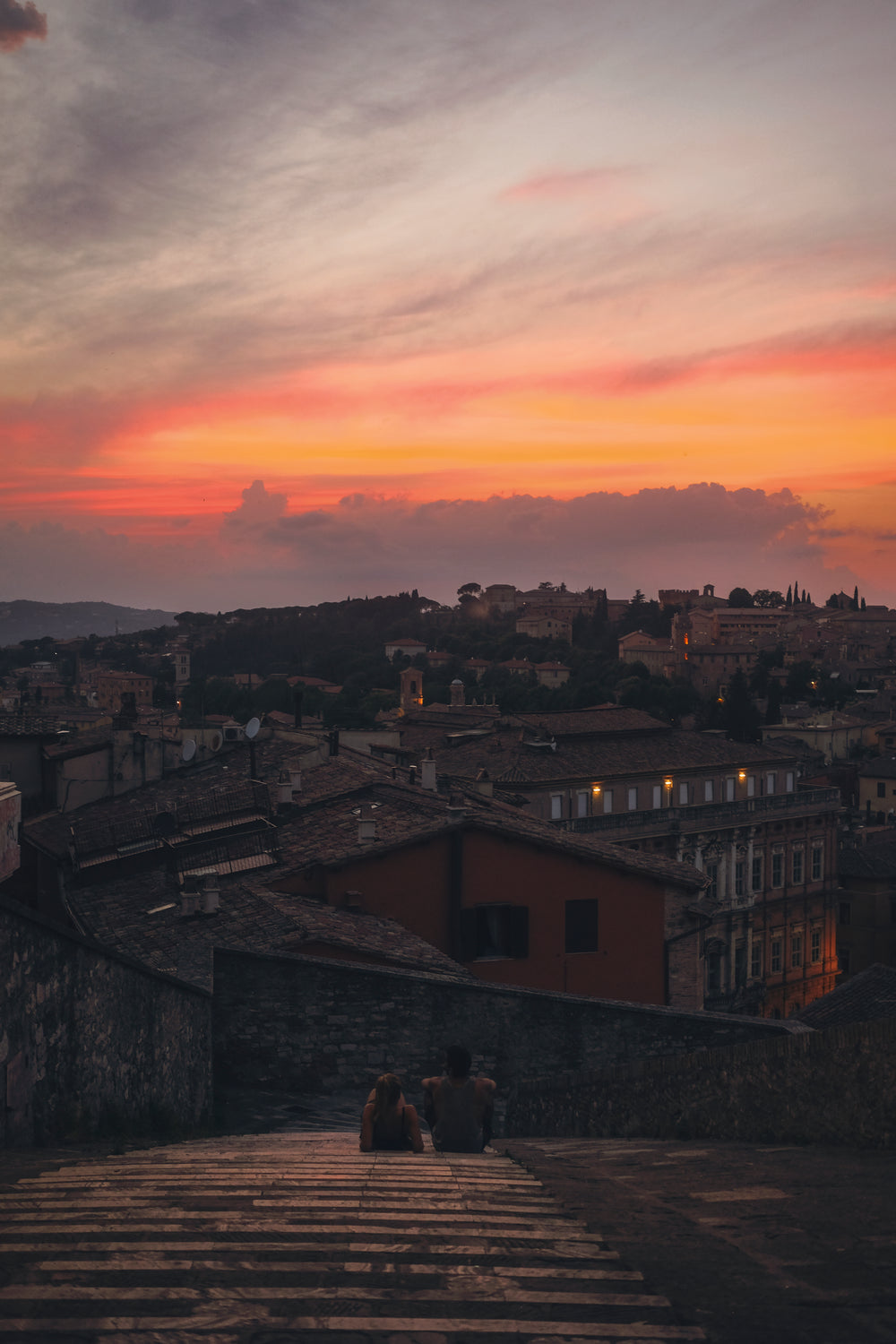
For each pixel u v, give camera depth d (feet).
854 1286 15.28
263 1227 19.07
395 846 97.35
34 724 160.66
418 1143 37.55
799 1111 34.60
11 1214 20.63
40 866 132.05
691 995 104.99
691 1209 22.12
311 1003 67.97
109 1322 13.01
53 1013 38.96
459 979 70.38
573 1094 54.49
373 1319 13.24
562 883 101.96
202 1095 60.13
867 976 114.42
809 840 280.51
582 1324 13.26
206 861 104.73
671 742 289.33
